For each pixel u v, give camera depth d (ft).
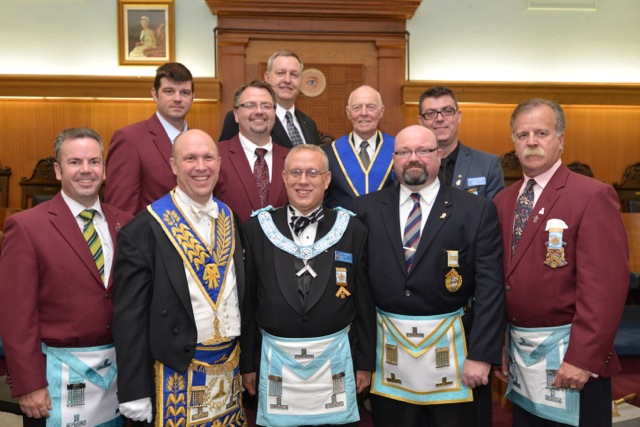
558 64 22.38
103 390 7.60
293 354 7.91
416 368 8.15
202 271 7.61
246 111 9.84
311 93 21.80
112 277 7.71
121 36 21.33
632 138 22.70
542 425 8.02
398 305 8.28
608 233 7.42
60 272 7.44
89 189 7.68
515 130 8.11
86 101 21.70
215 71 21.48
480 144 22.52
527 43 22.27
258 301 8.23
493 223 8.38
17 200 21.61
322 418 7.92
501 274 8.20
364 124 11.00
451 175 10.73
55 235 7.55
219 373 7.60
